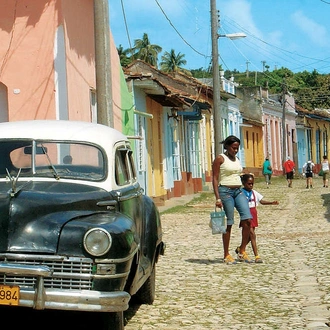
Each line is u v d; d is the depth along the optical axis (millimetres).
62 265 6746
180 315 8914
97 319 7691
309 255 14023
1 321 8398
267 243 16391
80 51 18781
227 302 9695
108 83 14305
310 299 9695
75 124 8852
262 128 62906
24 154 8250
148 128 28812
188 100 34062
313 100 92125
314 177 67062
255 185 48594
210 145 45156
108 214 7438
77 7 18641
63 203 7238
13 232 6855
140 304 9602
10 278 6676
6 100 17750
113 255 6789
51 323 8336
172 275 12062
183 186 36312
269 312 8984
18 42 17578
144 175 27359
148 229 9141
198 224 21578
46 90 17469
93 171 8195
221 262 13508
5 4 17609
